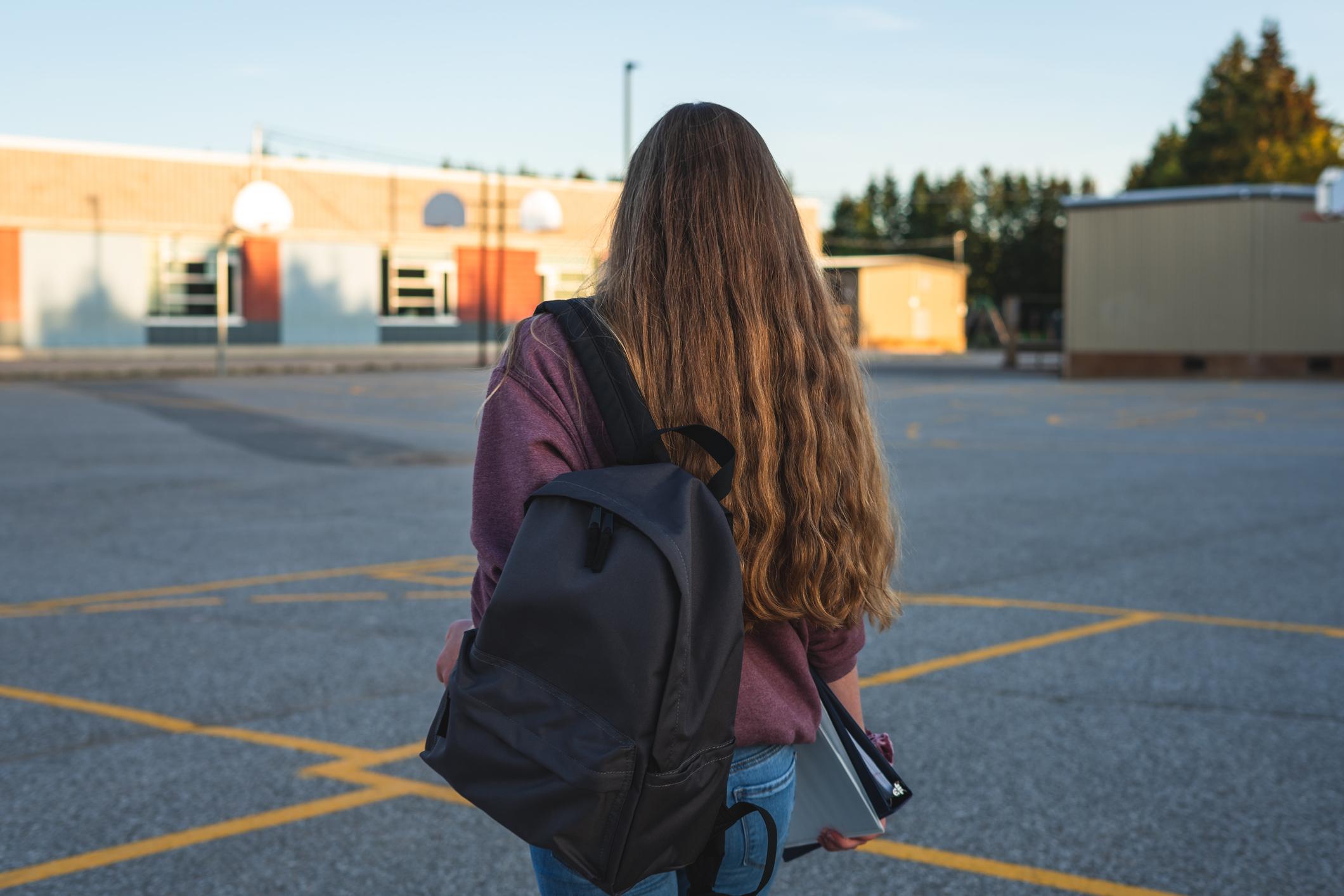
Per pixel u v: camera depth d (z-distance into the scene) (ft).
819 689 5.68
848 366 5.48
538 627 4.36
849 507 5.39
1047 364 143.54
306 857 11.55
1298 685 17.26
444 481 42.16
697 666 4.43
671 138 5.46
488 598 4.98
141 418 64.64
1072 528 31.58
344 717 15.90
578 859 4.30
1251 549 28.43
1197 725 15.47
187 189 119.44
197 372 106.42
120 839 11.93
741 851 5.20
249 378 102.37
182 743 14.85
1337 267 103.76
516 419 4.99
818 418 5.27
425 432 59.16
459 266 137.39
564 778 4.24
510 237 139.33
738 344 5.16
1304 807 12.74
